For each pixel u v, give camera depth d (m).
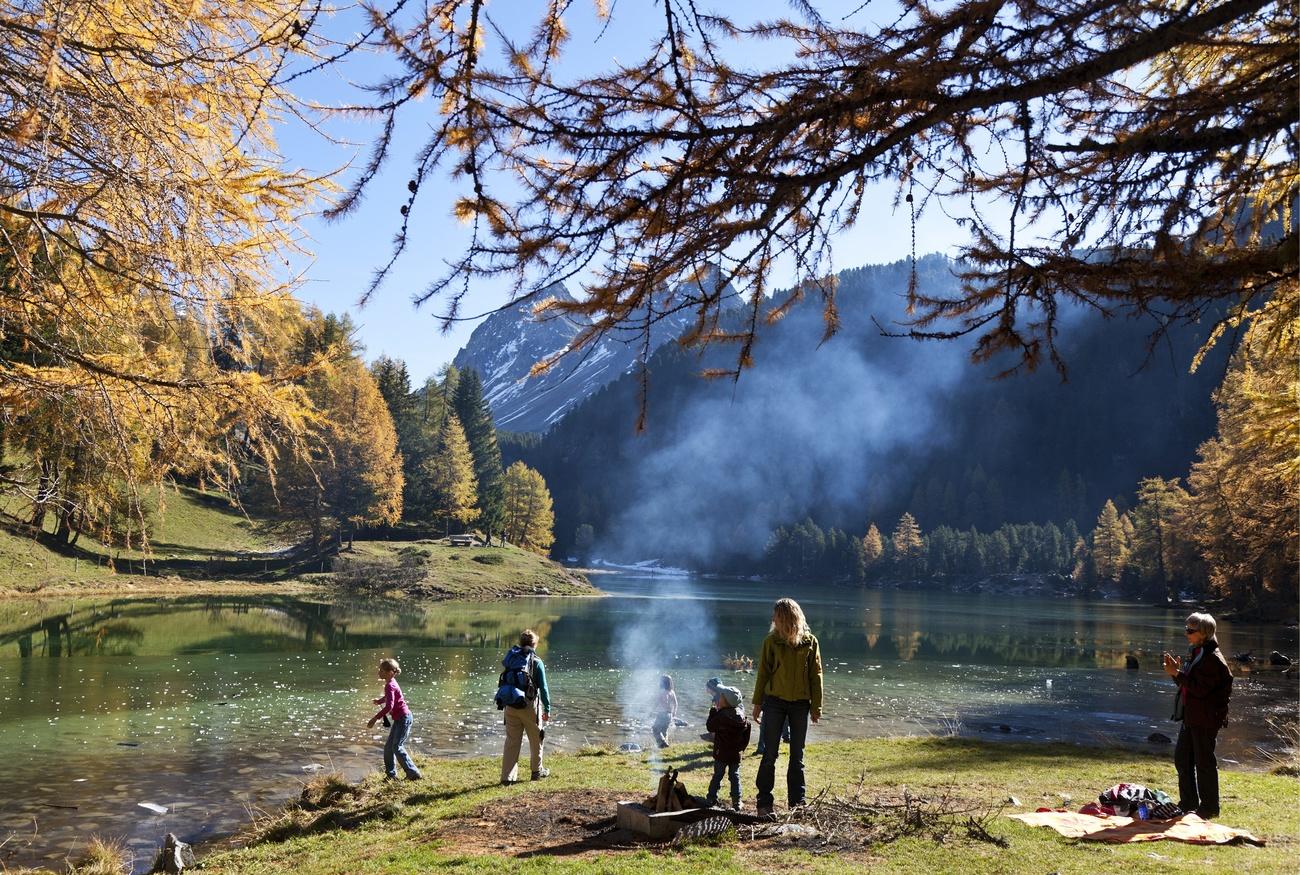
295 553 68.69
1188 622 7.84
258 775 13.20
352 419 66.00
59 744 15.07
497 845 7.30
